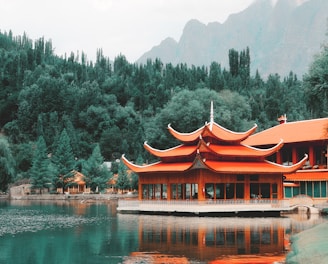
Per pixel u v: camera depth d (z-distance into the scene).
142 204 101.19
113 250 54.34
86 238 63.56
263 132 138.50
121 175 181.88
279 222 80.12
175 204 95.69
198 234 65.50
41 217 94.62
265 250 53.31
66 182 183.25
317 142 122.38
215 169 94.19
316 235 54.41
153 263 46.94
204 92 184.00
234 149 102.69
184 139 106.12
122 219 87.75
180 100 177.75
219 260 48.00
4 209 119.38
